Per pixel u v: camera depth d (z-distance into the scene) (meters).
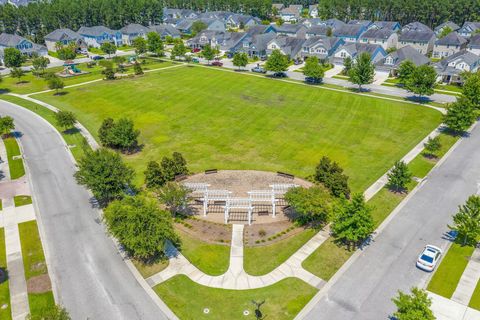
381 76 105.75
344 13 177.12
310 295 34.62
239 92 91.12
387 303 33.72
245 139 66.31
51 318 28.92
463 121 64.62
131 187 52.00
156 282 36.38
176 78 103.31
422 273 37.16
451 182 52.97
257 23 185.75
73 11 162.00
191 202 49.00
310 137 66.75
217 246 41.12
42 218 46.00
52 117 76.81
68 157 60.84
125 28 157.50
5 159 60.16
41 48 135.12
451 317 32.12
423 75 81.94
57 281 36.50
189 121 74.12
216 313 32.97
